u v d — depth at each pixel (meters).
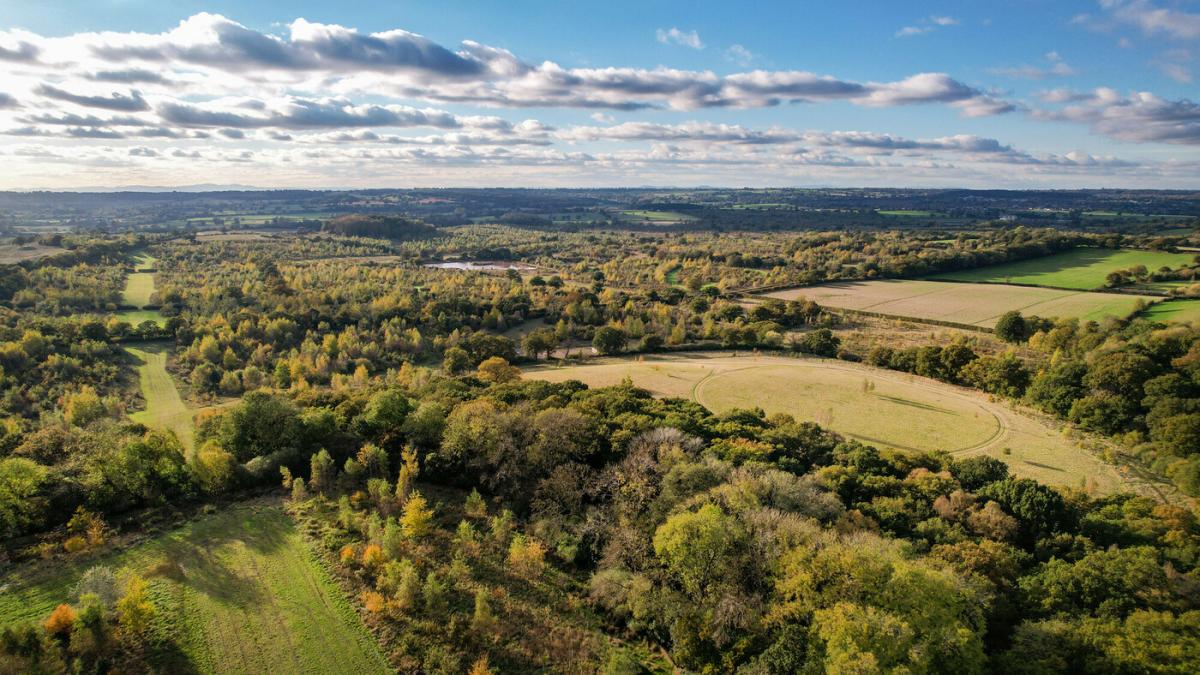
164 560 50.19
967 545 52.28
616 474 64.06
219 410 88.56
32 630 39.00
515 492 65.38
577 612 50.44
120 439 67.00
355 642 43.53
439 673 41.81
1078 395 92.88
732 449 70.62
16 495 52.00
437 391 91.50
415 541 56.00
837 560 44.75
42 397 102.88
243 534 54.88
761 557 49.56
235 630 43.53
